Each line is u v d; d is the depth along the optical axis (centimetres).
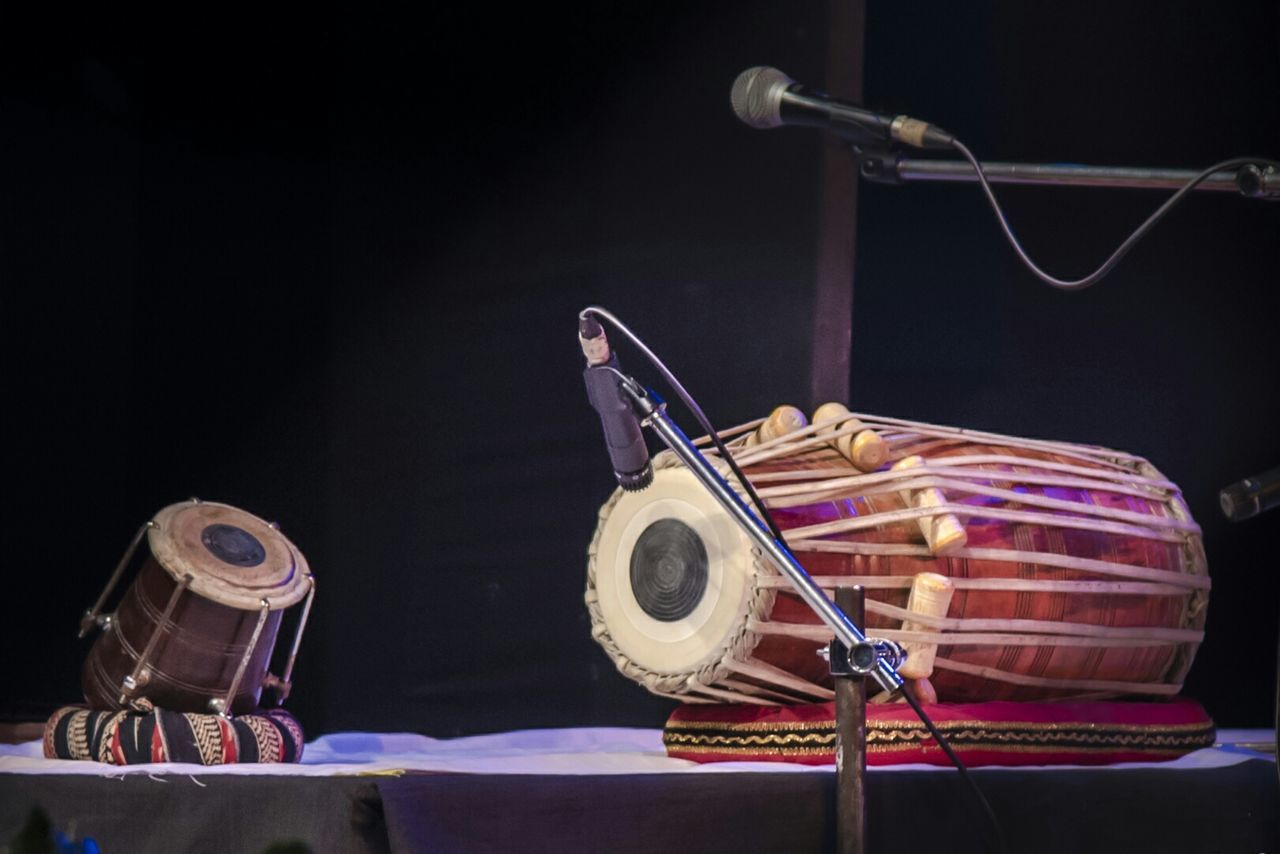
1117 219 1441
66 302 1350
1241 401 1452
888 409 1405
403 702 1364
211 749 901
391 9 1391
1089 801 879
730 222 1314
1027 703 972
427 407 1381
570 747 1123
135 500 1367
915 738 907
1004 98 1427
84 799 780
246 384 1386
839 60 1297
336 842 735
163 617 916
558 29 1366
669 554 922
